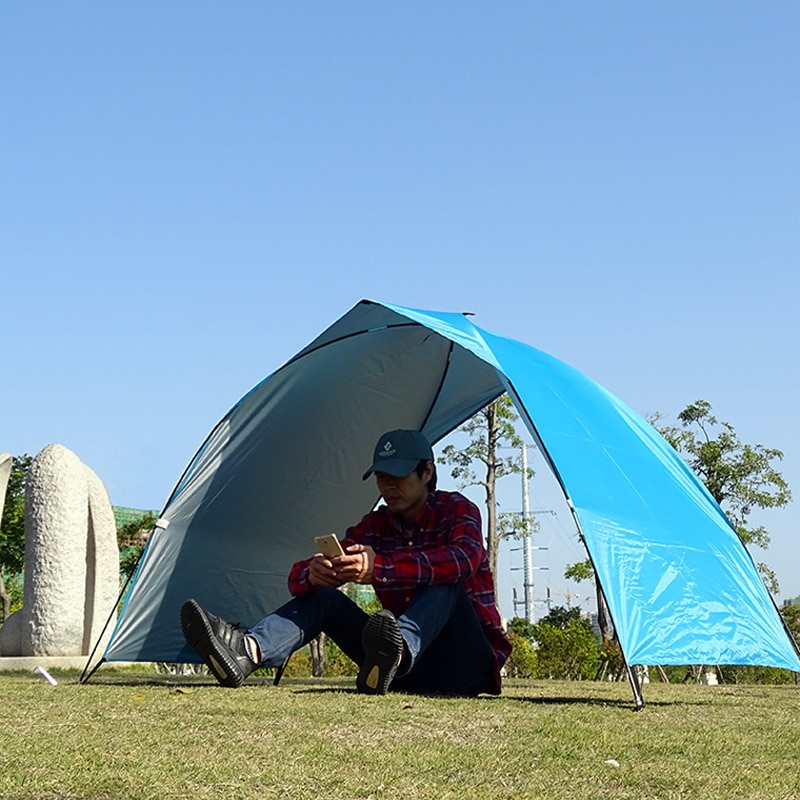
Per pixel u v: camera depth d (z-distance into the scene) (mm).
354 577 4328
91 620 12633
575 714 3807
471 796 2375
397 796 2348
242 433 5969
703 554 4965
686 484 5543
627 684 7043
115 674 8117
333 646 16984
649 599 4512
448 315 5574
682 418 24219
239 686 4391
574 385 5480
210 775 2438
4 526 22453
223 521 6152
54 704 3619
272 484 6332
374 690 4160
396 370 6602
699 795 2516
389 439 4766
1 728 3010
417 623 4242
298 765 2609
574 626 16297
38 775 2355
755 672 14547
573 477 4672
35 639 12086
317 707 3592
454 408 7445
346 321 5715
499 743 3055
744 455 23484
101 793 2244
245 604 6344
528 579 43969
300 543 6645
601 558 4488
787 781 2721
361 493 6930
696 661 4457
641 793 2523
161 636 5918
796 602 22797
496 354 5148
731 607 4816
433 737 3111
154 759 2584
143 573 5773
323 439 6504
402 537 4785
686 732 3465
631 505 4824
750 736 3484
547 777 2641
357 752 2795
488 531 23047
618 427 5398
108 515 13078
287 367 5777
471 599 4699
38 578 12219
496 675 4684
